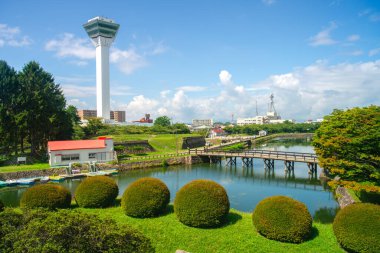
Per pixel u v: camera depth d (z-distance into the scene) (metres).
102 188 17.70
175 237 13.66
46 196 16.48
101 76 109.31
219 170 48.12
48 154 48.97
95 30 108.06
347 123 21.22
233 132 154.38
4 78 49.56
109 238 8.70
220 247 12.85
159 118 125.56
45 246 7.87
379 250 11.52
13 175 38.94
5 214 10.26
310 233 13.84
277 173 44.78
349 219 12.47
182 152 62.66
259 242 13.22
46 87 53.28
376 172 18.50
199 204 14.66
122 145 61.25
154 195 16.06
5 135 47.09
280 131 157.12
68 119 57.41
